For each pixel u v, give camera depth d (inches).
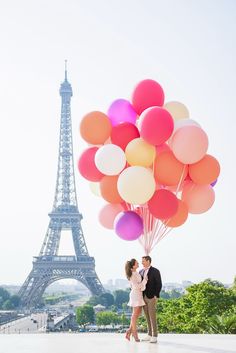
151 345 1031.0
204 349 965.2
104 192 1105.4
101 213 1197.1
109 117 1125.7
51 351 936.3
